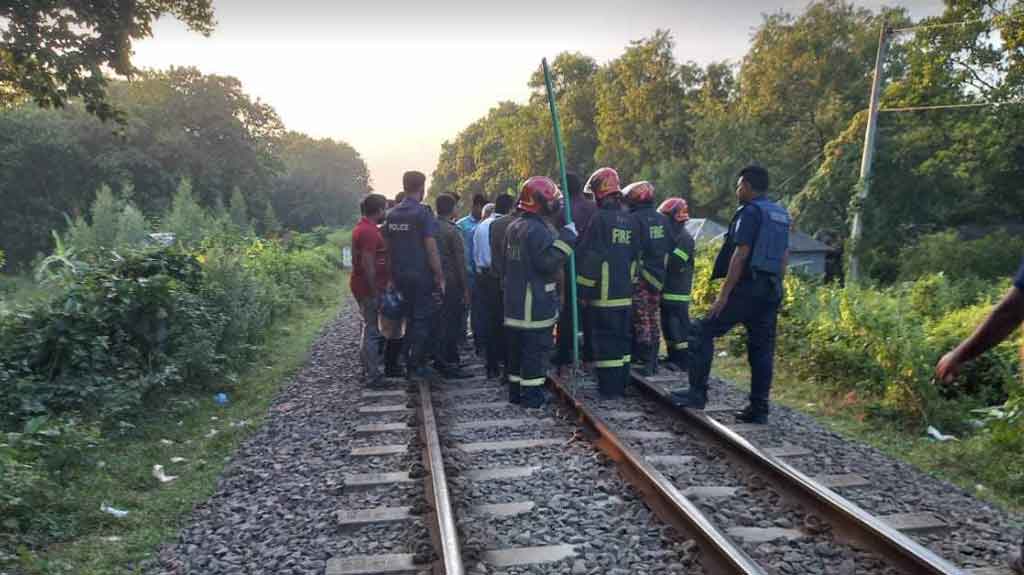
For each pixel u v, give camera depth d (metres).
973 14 24.22
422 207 7.81
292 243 30.42
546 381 7.83
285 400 7.68
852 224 24.17
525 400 6.78
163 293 7.38
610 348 7.04
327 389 8.13
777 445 5.59
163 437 6.28
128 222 27.09
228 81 52.59
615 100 52.41
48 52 10.37
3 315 6.62
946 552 3.74
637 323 8.13
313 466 5.39
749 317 6.09
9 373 6.12
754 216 5.86
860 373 7.23
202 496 4.88
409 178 7.83
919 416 6.20
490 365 8.47
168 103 50.09
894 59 34.78
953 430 5.99
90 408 6.21
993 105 24.84
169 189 46.81
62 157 42.84
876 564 3.54
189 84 51.47
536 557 3.72
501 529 4.11
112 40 10.92
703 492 4.57
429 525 4.12
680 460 5.21
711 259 12.77
